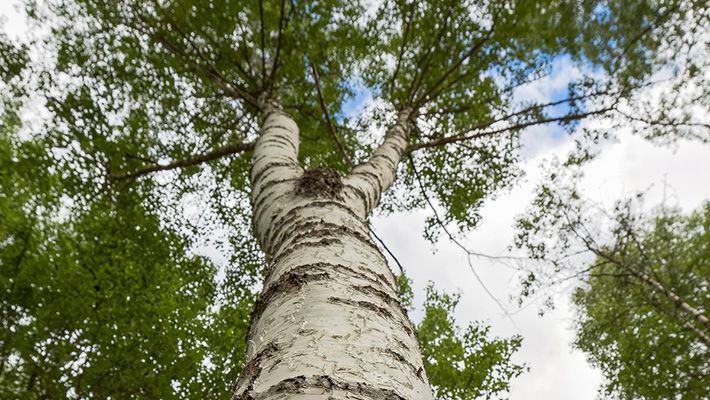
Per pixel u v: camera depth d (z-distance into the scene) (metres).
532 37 4.98
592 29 4.70
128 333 4.58
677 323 8.00
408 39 5.77
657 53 4.79
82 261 4.71
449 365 5.66
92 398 4.39
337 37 5.32
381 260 1.65
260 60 5.59
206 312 5.49
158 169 4.96
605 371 9.55
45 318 4.29
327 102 5.94
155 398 4.50
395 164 3.87
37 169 4.35
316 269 1.39
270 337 1.12
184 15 5.02
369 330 1.11
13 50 4.71
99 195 5.00
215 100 5.68
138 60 5.26
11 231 4.18
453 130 6.14
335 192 2.16
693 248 8.37
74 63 5.05
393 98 5.82
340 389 0.85
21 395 3.79
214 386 4.91
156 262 5.23
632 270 7.96
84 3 4.90
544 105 5.33
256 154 3.21
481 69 5.55
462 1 5.20
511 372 5.69
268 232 2.09
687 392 7.55
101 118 5.02
